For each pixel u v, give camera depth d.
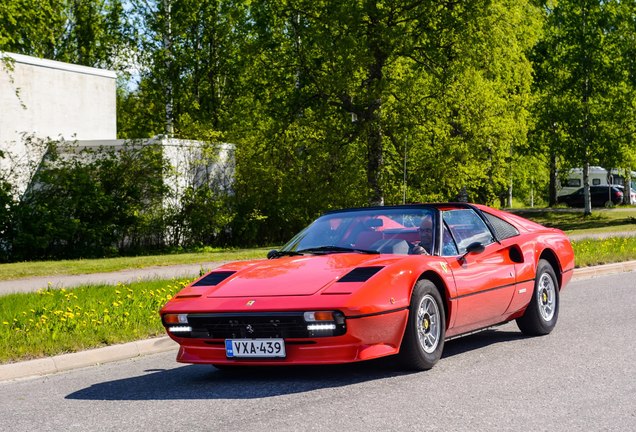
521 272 7.80
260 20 31.39
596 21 43.16
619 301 10.78
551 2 44.31
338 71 29.50
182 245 27.39
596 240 21.17
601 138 42.88
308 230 7.64
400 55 29.70
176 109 42.81
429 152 32.72
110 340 8.20
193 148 27.92
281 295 6.04
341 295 5.87
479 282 7.11
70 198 25.31
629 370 6.35
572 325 8.84
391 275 6.16
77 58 45.00
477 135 32.38
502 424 4.81
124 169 26.33
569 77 44.88
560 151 44.97
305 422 4.95
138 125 44.50
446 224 7.25
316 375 6.46
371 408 5.27
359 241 7.19
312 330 5.85
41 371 7.34
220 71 42.12
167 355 8.17
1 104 28.12
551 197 57.81
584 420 4.88
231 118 39.88
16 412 5.70
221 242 28.94
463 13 28.31
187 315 6.21
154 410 5.52
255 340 6.02
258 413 5.25
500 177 36.72
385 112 30.97
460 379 6.14
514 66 34.69
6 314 10.12
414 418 4.98
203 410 5.43
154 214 26.52
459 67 29.09
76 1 44.66
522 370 6.46
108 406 5.74
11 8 24.50
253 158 30.30
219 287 6.49
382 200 31.55
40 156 27.69
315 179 31.19
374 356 5.99
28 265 19.11
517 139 37.19
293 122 31.98
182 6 41.09
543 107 44.47
